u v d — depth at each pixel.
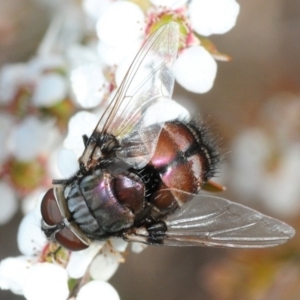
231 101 0.16
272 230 0.12
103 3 0.13
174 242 0.12
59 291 0.12
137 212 0.12
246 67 0.16
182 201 0.12
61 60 0.14
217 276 0.15
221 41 0.16
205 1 0.12
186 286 0.15
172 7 0.13
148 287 0.15
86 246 0.12
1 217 0.14
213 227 0.12
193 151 0.12
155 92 0.12
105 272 0.12
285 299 0.15
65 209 0.12
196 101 0.15
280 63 0.16
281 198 0.15
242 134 0.15
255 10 0.16
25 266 0.12
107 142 0.12
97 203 0.12
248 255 0.15
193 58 0.12
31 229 0.12
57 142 0.14
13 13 0.15
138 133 0.12
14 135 0.14
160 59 0.12
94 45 0.14
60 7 0.15
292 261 0.15
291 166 0.15
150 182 0.12
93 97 0.13
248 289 0.15
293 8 0.16
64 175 0.12
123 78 0.12
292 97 0.16
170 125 0.12
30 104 0.14
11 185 0.14
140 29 0.13
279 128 0.15
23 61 0.15
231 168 0.15
